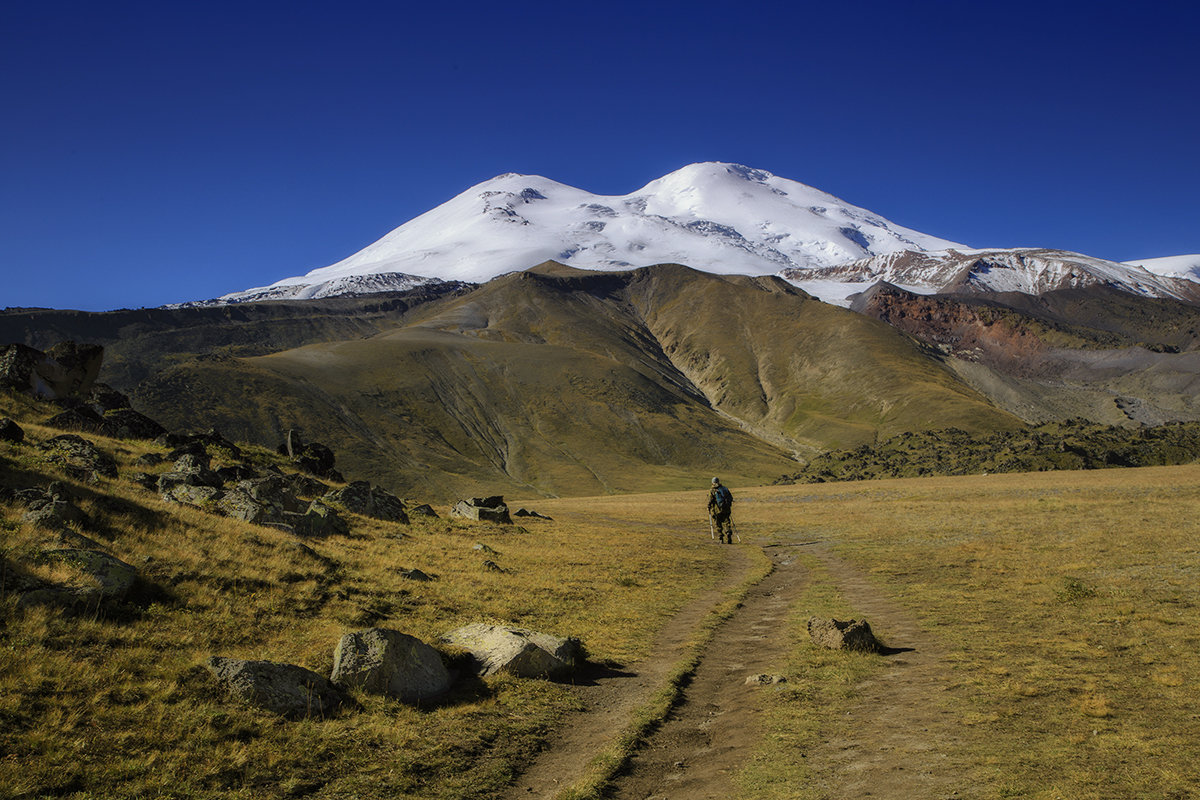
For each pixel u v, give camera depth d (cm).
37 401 3809
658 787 921
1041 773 849
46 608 1195
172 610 1373
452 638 1484
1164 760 852
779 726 1102
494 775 948
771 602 2180
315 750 969
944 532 3534
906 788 847
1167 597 1694
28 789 780
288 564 1833
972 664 1323
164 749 910
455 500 19725
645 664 1511
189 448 3378
